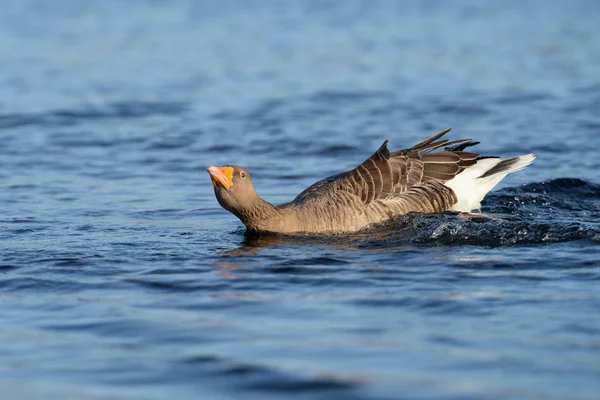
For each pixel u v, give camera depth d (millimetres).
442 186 15695
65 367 8984
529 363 8758
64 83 29328
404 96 27078
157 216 16234
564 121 23531
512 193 17125
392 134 22750
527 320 9977
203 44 35562
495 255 12820
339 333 9773
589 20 39125
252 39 36375
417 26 38594
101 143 22516
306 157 20984
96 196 17781
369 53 33375
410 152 15852
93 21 40688
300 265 12617
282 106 26172
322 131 23250
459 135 22484
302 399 8141
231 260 13023
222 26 39250
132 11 43469
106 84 29203
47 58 33094
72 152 21656
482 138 22062
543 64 30953
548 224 14305
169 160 20891
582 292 10922
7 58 33031
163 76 30344
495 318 10094
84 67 31734
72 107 26203
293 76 30094
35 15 42156
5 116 25125
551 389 8156
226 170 14516
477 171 16062
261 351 9297
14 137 23109
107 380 8641
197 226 15492
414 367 8773
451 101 26250
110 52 34188
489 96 26781
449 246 13492
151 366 8969
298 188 18453
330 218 14750
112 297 11281
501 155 20406
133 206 17000
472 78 29281
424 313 10359
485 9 42750
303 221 14750
